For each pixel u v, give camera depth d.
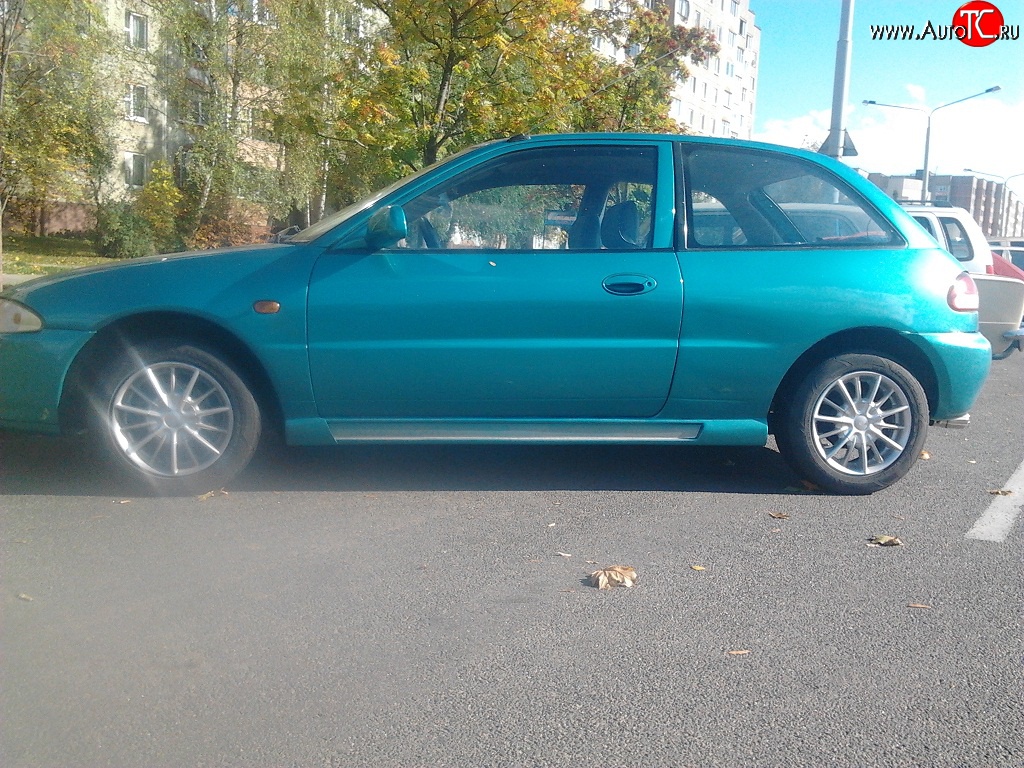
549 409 5.20
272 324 4.97
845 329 5.21
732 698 3.09
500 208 5.22
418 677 3.20
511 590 3.96
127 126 36.78
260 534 4.58
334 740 2.80
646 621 3.68
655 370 5.12
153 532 4.57
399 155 15.08
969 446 7.18
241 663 3.27
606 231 5.23
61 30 25.25
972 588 4.09
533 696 3.08
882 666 3.34
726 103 80.56
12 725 2.85
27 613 3.63
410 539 4.56
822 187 5.41
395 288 5.00
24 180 29.41
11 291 5.25
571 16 15.27
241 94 35.09
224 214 35.88
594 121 23.75
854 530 4.86
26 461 5.79
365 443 5.20
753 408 5.26
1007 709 3.06
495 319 5.02
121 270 5.12
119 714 2.92
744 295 5.12
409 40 14.60
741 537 4.70
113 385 5.01
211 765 2.66
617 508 5.14
